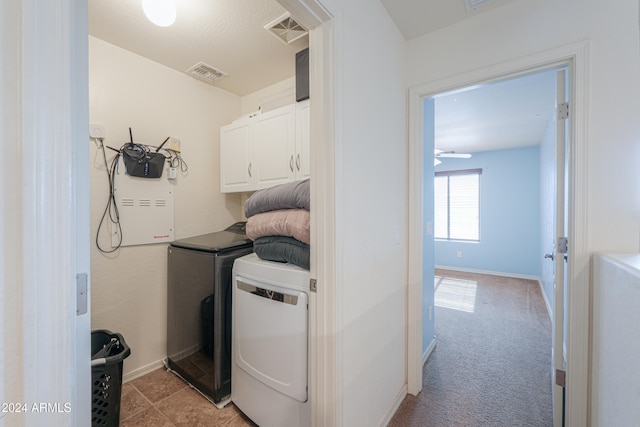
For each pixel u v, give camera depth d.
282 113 2.11
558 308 1.52
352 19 1.24
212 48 2.03
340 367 1.17
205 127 2.53
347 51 1.20
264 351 1.46
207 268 1.77
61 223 0.46
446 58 1.70
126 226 2.03
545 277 3.78
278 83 2.54
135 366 2.06
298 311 1.30
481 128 3.81
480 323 3.07
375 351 1.48
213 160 2.60
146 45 1.99
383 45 1.54
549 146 3.29
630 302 0.85
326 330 1.16
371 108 1.42
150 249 2.15
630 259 1.01
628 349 0.86
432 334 2.50
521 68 1.48
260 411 1.49
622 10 1.25
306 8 1.03
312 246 1.19
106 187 1.93
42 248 0.44
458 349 2.49
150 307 2.14
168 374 2.09
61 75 0.46
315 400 1.20
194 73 2.36
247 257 1.69
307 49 1.89
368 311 1.40
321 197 1.15
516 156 5.07
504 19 1.52
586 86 1.29
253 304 1.52
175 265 2.04
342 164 1.17
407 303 1.89
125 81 2.03
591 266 1.29
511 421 1.62
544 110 3.10
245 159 2.37
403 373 1.86
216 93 2.62
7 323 0.41
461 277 5.11
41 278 0.44
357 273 1.30
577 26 1.33
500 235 5.23
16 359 0.42
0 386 0.41
